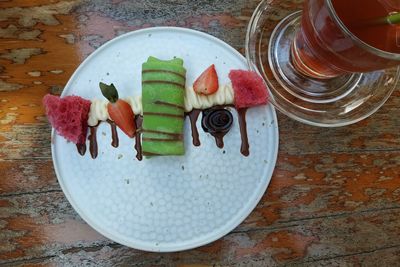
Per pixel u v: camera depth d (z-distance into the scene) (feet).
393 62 1.11
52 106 1.32
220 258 1.33
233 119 1.38
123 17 1.44
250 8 1.46
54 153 1.35
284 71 1.42
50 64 1.40
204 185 1.35
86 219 1.31
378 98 1.40
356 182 1.39
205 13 1.45
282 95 1.40
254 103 1.36
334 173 1.38
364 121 1.42
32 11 1.42
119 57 1.41
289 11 1.45
